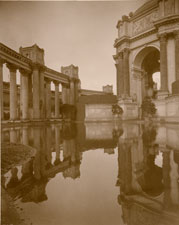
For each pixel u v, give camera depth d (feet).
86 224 12.67
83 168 27.96
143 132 76.89
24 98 184.03
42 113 202.90
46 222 13.03
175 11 153.79
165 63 159.74
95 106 198.90
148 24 183.83
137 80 205.16
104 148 44.39
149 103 162.30
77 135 73.05
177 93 141.38
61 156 36.86
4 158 32.73
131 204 15.76
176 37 153.79
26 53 196.24
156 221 12.90
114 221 12.89
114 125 133.90
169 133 69.05
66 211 14.67
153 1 177.78
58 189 19.66
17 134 76.02
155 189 19.44
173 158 32.14
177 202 15.88
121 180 21.94
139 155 35.27
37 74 195.93
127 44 198.80
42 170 27.22
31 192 18.95
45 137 66.85
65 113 236.84
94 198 17.24
